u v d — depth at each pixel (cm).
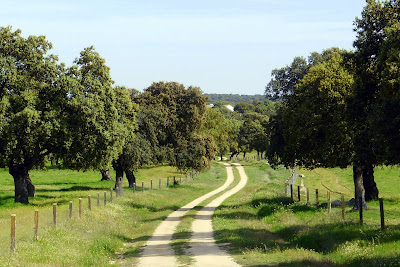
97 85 4050
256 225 2686
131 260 1788
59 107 3772
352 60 2502
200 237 2327
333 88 2980
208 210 3788
